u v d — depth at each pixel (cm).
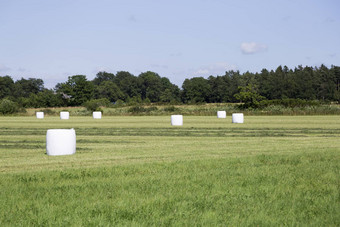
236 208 1138
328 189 1358
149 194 1312
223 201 1211
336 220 1018
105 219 1037
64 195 1301
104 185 1445
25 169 1858
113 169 1797
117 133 4169
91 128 4972
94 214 1081
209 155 2295
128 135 3912
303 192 1321
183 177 1597
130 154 2391
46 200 1239
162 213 1092
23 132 4372
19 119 7738
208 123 5859
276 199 1237
